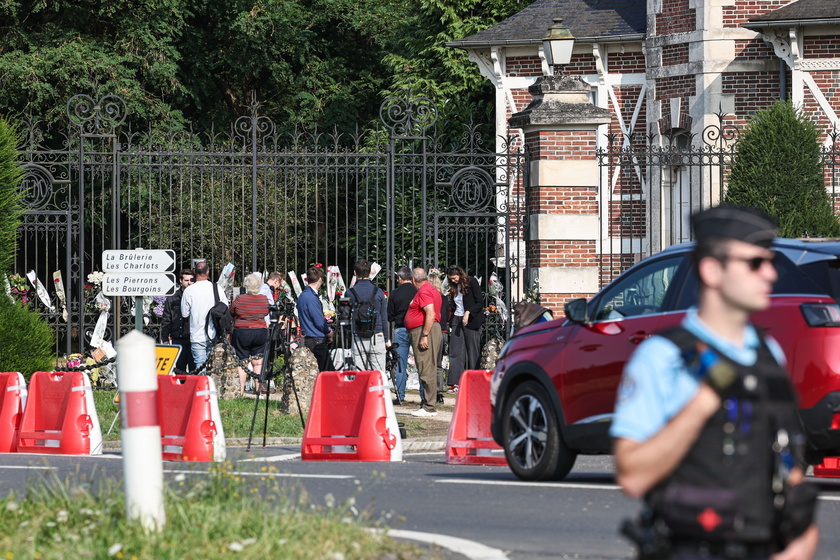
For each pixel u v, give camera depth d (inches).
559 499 954.1
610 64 3270.2
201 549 675.4
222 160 2190.0
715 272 358.3
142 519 720.3
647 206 3159.5
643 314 997.2
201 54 4163.4
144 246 3435.0
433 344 1915.6
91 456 1397.6
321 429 1369.3
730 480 351.9
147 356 728.3
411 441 1615.4
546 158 2095.2
